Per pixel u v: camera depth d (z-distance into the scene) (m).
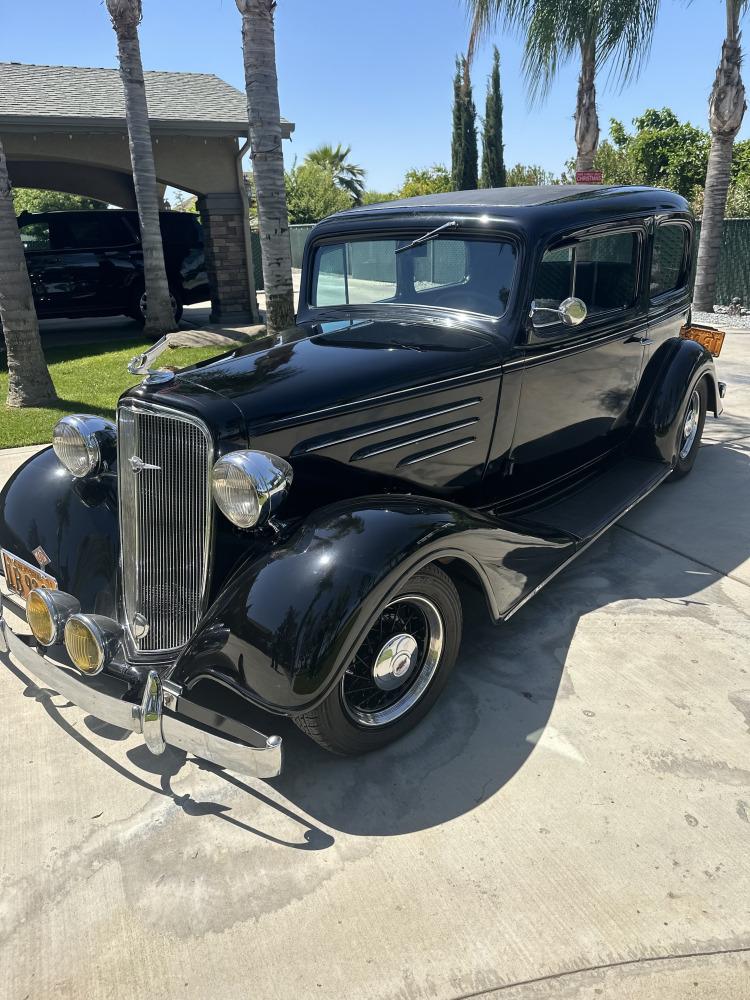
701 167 25.30
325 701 2.47
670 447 4.80
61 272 12.20
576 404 4.11
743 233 13.75
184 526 2.69
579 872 2.27
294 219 35.59
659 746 2.78
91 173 15.52
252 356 3.24
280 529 2.70
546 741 2.83
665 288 4.96
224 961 2.04
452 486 3.51
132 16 10.07
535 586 3.22
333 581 2.37
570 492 4.38
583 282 3.89
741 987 1.92
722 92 11.65
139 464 2.71
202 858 2.36
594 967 1.99
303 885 2.26
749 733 2.84
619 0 10.38
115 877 2.30
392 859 2.34
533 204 3.63
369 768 2.72
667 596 3.85
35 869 2.33
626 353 4.45
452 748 2.81
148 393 2.70
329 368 3.04
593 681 3.17
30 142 11.62
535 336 3.56
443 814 2.51
